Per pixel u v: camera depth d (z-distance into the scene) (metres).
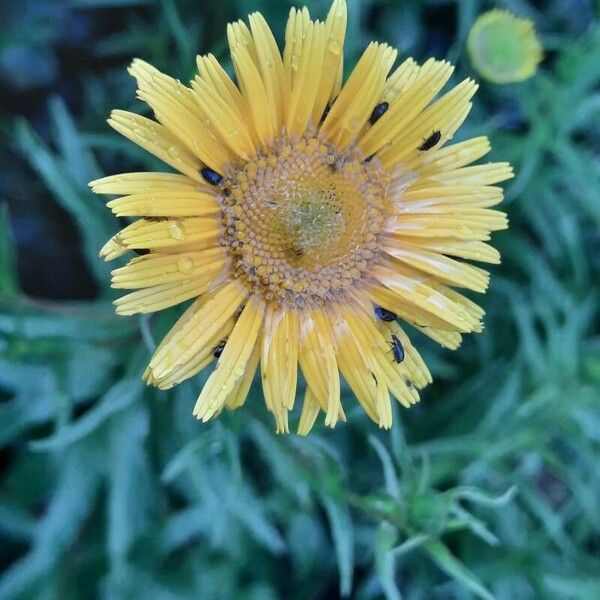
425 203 0.09
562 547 0.14
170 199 0.08
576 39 0.15
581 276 0.14
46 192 0.15
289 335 0.09
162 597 0.14
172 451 0.12
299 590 0.15
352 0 0.11
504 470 0.13
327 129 0.09
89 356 0.11
